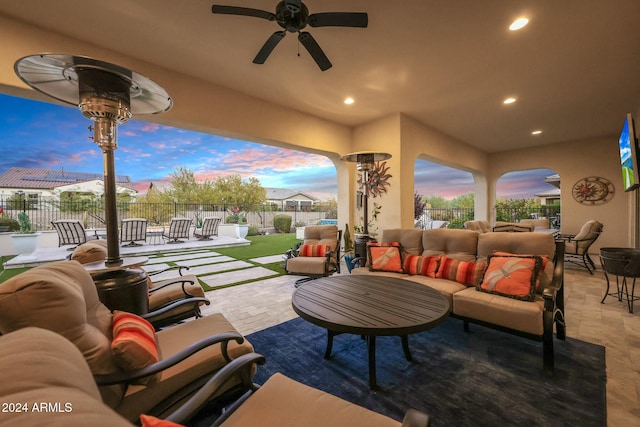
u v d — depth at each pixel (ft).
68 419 1.33
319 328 8.65
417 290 7.26
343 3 7.37
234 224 35.42
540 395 5.35
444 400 5.26
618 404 5.06
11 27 7.88
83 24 8.18
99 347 3.56
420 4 7.39
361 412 3.18
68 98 7.14
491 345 7.43
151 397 3.90
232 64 10.44
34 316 3.08
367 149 17.08
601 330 8.19
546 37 8.84
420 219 31.68
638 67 10.73
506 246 8.45
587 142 21.01
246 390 4.40
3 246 21.61
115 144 6.64
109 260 6.75
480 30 8.49
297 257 14.30
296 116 14.98
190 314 7.75
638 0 7.22
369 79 11.66
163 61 10.21
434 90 12.73
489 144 22.79
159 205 35.73
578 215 21.35
